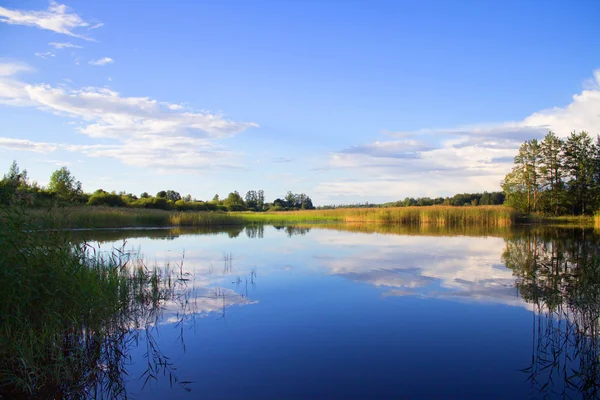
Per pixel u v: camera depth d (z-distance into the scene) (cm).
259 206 9250
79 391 471
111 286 750
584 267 946
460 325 671
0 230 579
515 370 507
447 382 475
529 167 4341
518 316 718
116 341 612
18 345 499
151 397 452
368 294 877
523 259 1366
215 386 471
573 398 441
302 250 1647
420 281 1011
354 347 579
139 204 4753
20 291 560
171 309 768
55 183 4125
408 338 612
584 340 596
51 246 643
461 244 1886
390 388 461
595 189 4094
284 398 440
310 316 720
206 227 3300
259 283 988
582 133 4169
